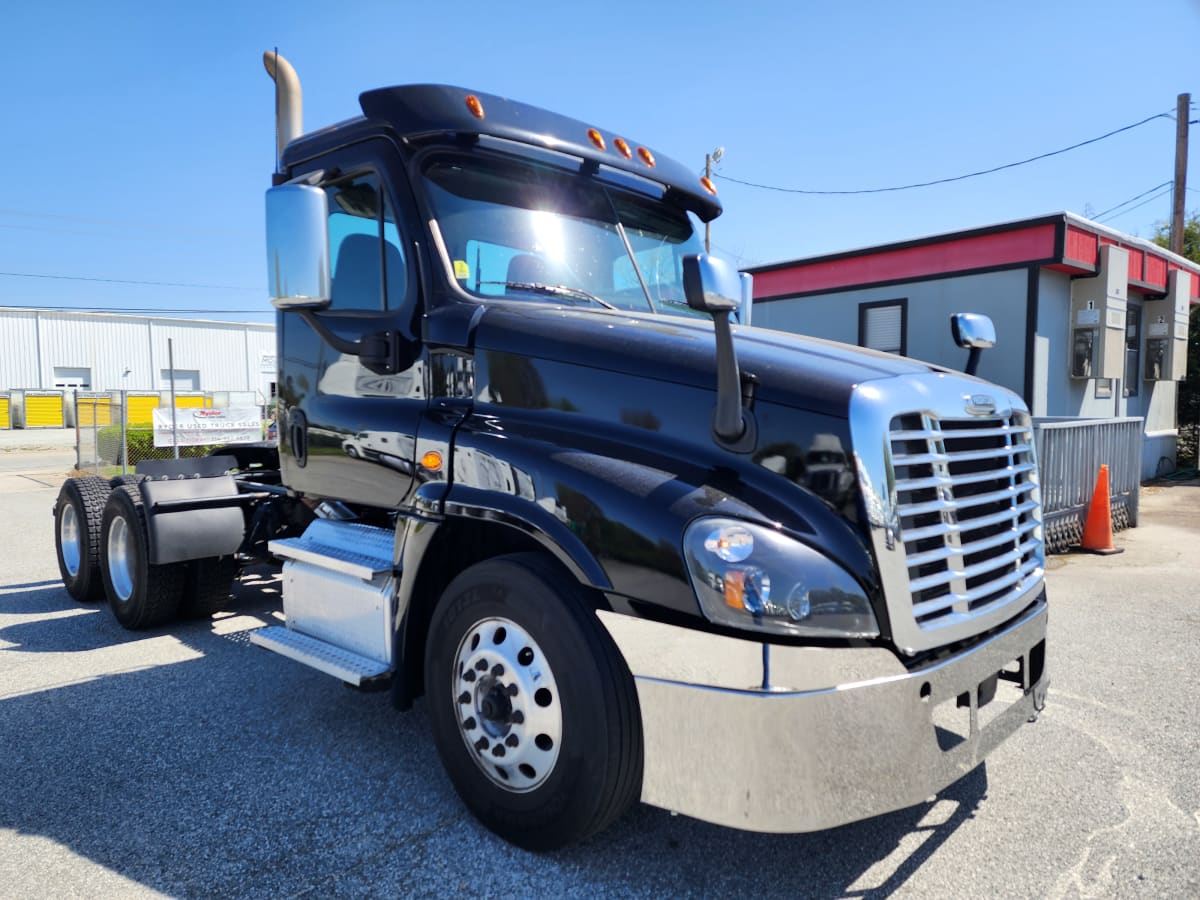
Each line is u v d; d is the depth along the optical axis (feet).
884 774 7.68
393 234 11.42
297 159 12.85
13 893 8.34
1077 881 8.66
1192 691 14.24
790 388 8.27
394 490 11.04
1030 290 37.22
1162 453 50.90
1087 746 12.01
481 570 9.28
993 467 9.42
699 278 7.84
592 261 12.20
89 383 155.63
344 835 9.42
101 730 12.36
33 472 58.18
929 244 40.29
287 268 10.50
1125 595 21.03
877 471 7.79
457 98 11.07
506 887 8.45
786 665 7.39
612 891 8.40
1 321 146.61
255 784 10.64
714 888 8.47
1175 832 9.63
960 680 8.30
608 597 8.18
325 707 13.25
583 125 12.55
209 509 16.94
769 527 7.74
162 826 9.62
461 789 9.63
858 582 7.66
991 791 10.64
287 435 13.30
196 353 167.02
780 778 7.39
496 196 11.68
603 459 8.70
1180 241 65.36
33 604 20.24
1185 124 64.49
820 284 44.75
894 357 9.95
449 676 9.61
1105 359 39.65
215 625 18.15
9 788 10.57
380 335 11.39
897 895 8.39
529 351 9.91
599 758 8.21
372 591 10.71
